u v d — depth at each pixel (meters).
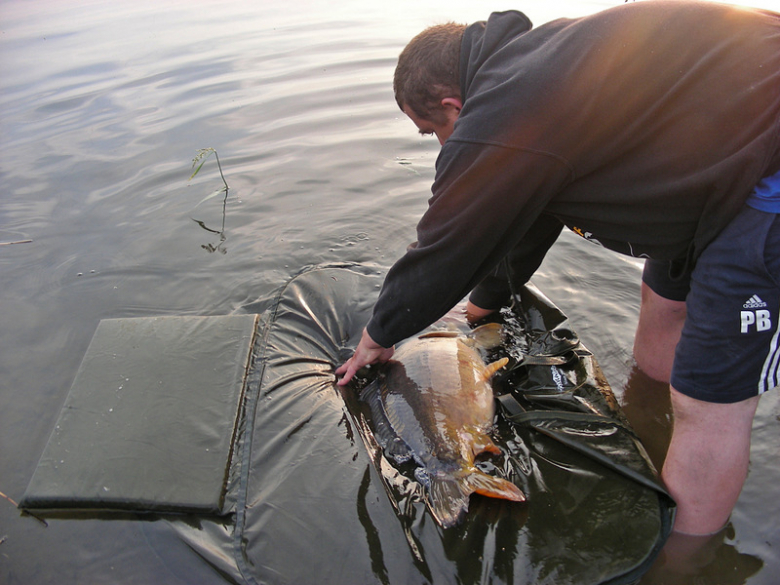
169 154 5.43
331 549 2.08
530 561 2.00
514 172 1.76
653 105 1.66
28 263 3.91
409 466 2.43
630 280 3.59
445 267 2.01
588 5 8.84
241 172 5.11
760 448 2.40
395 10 10.64
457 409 2.51
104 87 7.22
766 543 2.04
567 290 3.53
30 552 2.12
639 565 1.94
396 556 2.05
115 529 2.20
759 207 1.67
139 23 11.02
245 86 7.06
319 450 2.50
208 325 3.22
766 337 1.75
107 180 5.00
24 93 7.10
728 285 1.73
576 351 2.93
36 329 3.30
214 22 10.77
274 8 11.98
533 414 2.57
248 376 2.90
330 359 3.13
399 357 2.83
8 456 2.50
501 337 3.13
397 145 5.53
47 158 5.39
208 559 2.07
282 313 3.40
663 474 2.14
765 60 1.59
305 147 5.54
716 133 1.62
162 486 2.31
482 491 2.18
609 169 1.79
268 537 2.13
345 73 7.36
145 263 3.90
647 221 1.84
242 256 3.97
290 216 4.44
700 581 1.94
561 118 1.69
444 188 1.92
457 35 2.10
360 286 3.63
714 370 1.80
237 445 2.52
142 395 2.75
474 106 1.82
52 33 10.33
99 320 3.38
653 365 2.81
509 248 2.03
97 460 2.41
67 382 2.91
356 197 4.68
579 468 2.34
